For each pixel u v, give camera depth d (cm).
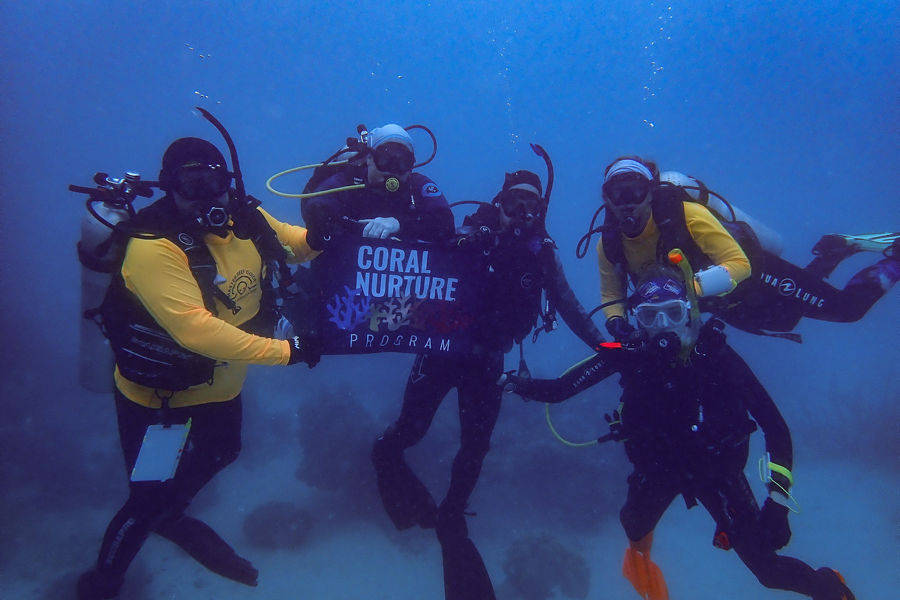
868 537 754
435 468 824
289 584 627
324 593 619
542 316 475
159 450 338
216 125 283
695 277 364
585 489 801
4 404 1009
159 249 277
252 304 344
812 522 797
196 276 293
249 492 802
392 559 680
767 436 372
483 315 441
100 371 561
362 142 430
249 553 672
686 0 4650
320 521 733
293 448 929
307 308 412
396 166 407
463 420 477
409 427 503
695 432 372
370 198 436
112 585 391
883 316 1648
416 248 366
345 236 354
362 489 771
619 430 416
